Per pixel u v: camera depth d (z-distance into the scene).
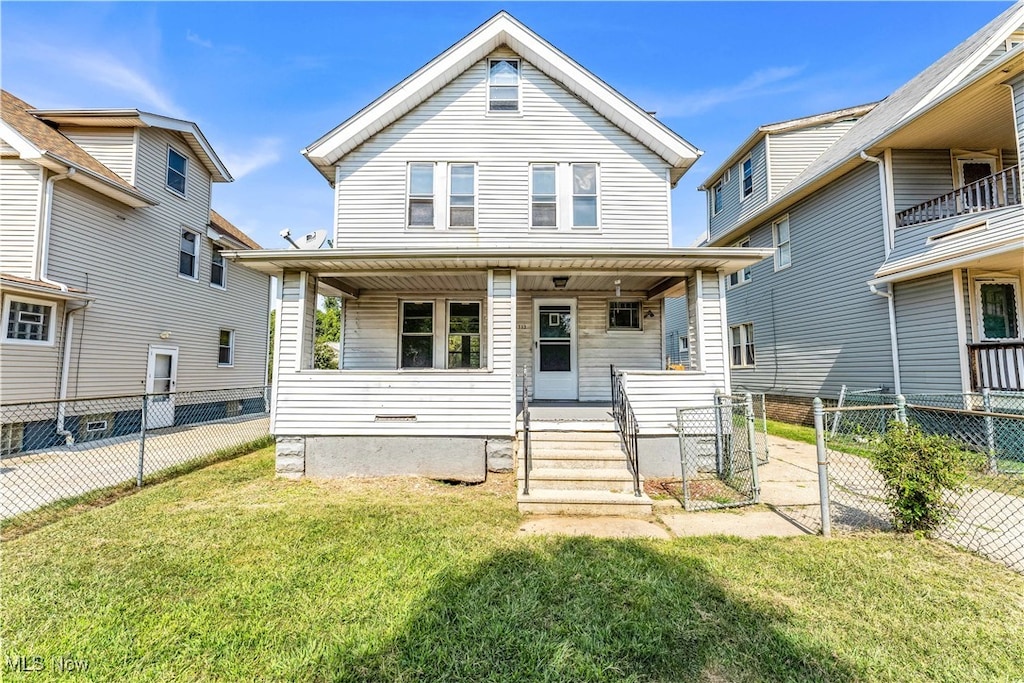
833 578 3.40
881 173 9.34
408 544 4.12
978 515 4.82
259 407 17.12
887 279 8.83
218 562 3.74
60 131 11.14
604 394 9.30
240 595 3.21
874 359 9.59
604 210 8.98
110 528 4.54
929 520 4.20
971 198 8.53
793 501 5.48
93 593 3.23
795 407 12.18
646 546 4.07
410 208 8.95
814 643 2.62
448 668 2.44
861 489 5.93
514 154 9.05
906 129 8.51
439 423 6.81
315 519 4.81
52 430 9.34
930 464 4.11
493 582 3.36
